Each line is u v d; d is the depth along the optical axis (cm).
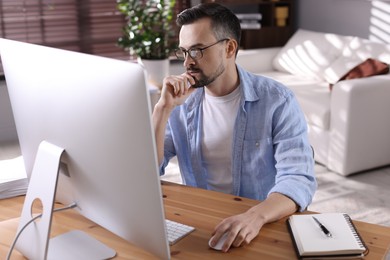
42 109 129
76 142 121
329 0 544
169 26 511
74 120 119
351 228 145
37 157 131
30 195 133
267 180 192
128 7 471
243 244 141
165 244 115
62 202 143
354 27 520
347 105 368
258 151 188
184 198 172
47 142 131
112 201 121
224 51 175
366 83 373
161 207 111
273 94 187
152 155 107
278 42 579
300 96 414
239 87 187
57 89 121
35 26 494
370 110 378
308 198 163
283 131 183
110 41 535
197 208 164
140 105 104
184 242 143
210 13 171
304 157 175
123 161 112
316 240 138
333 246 135
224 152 193
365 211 330
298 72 485
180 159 204
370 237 144
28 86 132
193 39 171
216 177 198
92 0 517
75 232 149
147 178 110
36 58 125
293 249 138
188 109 196
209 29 170
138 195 113
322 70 460
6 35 484
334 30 545
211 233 148
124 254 138
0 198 176
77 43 519
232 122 190
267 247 139
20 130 146
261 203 155
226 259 134
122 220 122
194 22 171
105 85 108
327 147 390
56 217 160
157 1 485
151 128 105
